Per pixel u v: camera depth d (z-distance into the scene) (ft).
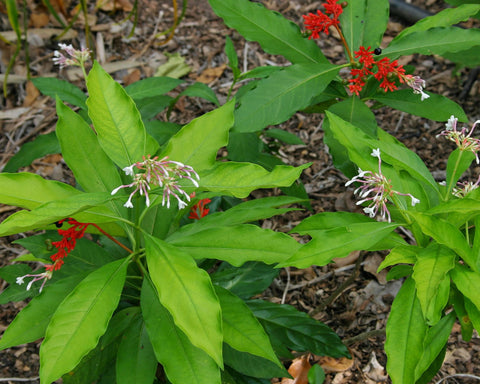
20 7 4.03
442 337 1.88
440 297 1.66
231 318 1.84
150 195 1.87
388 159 1.85
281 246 1.77
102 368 2.01
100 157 1.90
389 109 3.66
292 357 2.19
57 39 3.94
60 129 1.88
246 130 2.10
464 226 1.91
